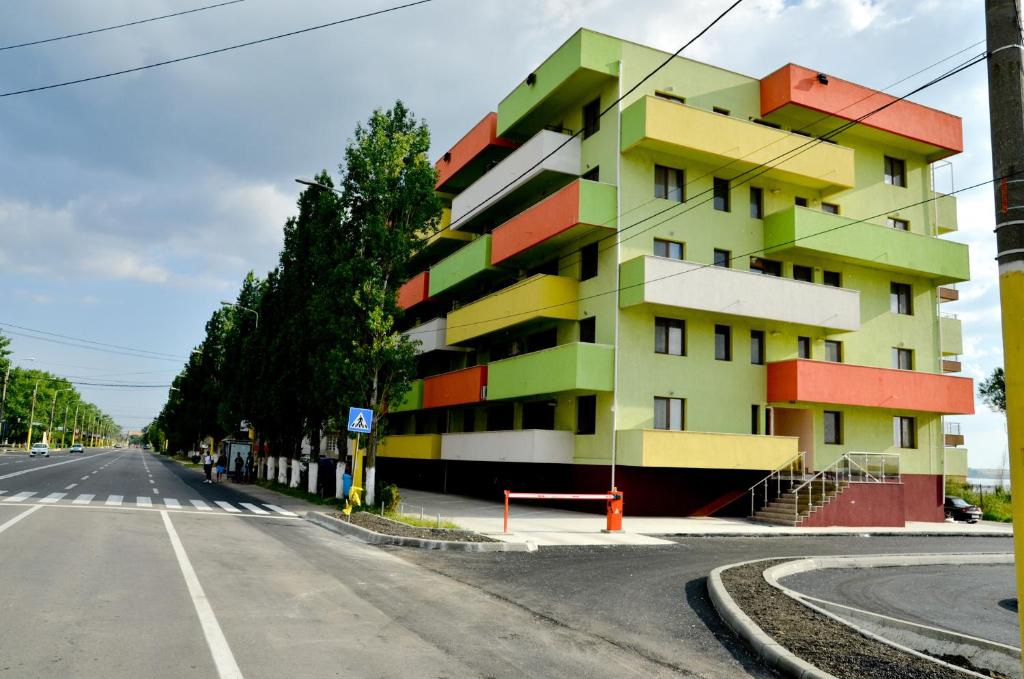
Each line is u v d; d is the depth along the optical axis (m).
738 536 19.88
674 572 12.72
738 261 26.19
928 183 30.78
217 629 6.96
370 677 5.82
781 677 6.70
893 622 9.13
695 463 23.03
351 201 24.78
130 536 13.19
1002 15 5.88
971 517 29.98
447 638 7.27
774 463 24.31
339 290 24.09
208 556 11.51
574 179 27.39
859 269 28.36
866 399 25.83
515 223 28.27
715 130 24.59
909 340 29.05
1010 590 13.05
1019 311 5.48
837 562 15.06
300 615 7.81
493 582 10.95
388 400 23.52
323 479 27.41
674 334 25.11
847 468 24.48
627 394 23.84
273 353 33.44
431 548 14.62
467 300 35.31
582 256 26.36
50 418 112.81
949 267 28.89
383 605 8.67
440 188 38.34
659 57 25.83
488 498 31.33
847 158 26.94
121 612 7.43
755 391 25.91
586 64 24.62
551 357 24.77
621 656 7.08
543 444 25.23
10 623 6.79
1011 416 5.46
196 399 66.50
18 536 12.32
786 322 25.36
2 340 76.38
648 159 25.09
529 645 7.23
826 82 26.84
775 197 27.19
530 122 29.67
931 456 28.64
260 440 41.47
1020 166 5.64
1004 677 7.41
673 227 25.17
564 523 20.86
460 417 35.12
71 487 25.28
